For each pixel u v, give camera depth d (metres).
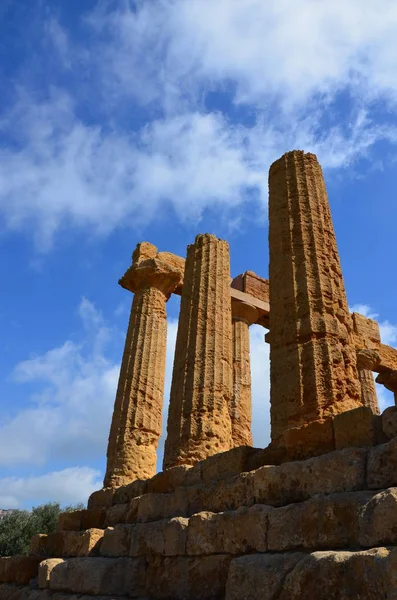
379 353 21.89
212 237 13.02
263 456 7.16
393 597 3.84
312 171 9.93
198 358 10.88
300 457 6.52
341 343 7.96
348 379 7.70
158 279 15.68
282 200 9.73
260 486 6.44
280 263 9.00
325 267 8.66
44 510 34.69
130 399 13.36
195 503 7.85
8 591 11.24
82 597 8.38
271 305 8.80
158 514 8.59
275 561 5.28
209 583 6.47
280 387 7.85
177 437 10.03
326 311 8.13
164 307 15.64
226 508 7.04
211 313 11.57
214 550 6.55
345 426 6.02
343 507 5.00
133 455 12.54
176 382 10.96
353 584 4.24
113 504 10.88
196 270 12.47
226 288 12.37
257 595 5.18
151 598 7.45
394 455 5.02
